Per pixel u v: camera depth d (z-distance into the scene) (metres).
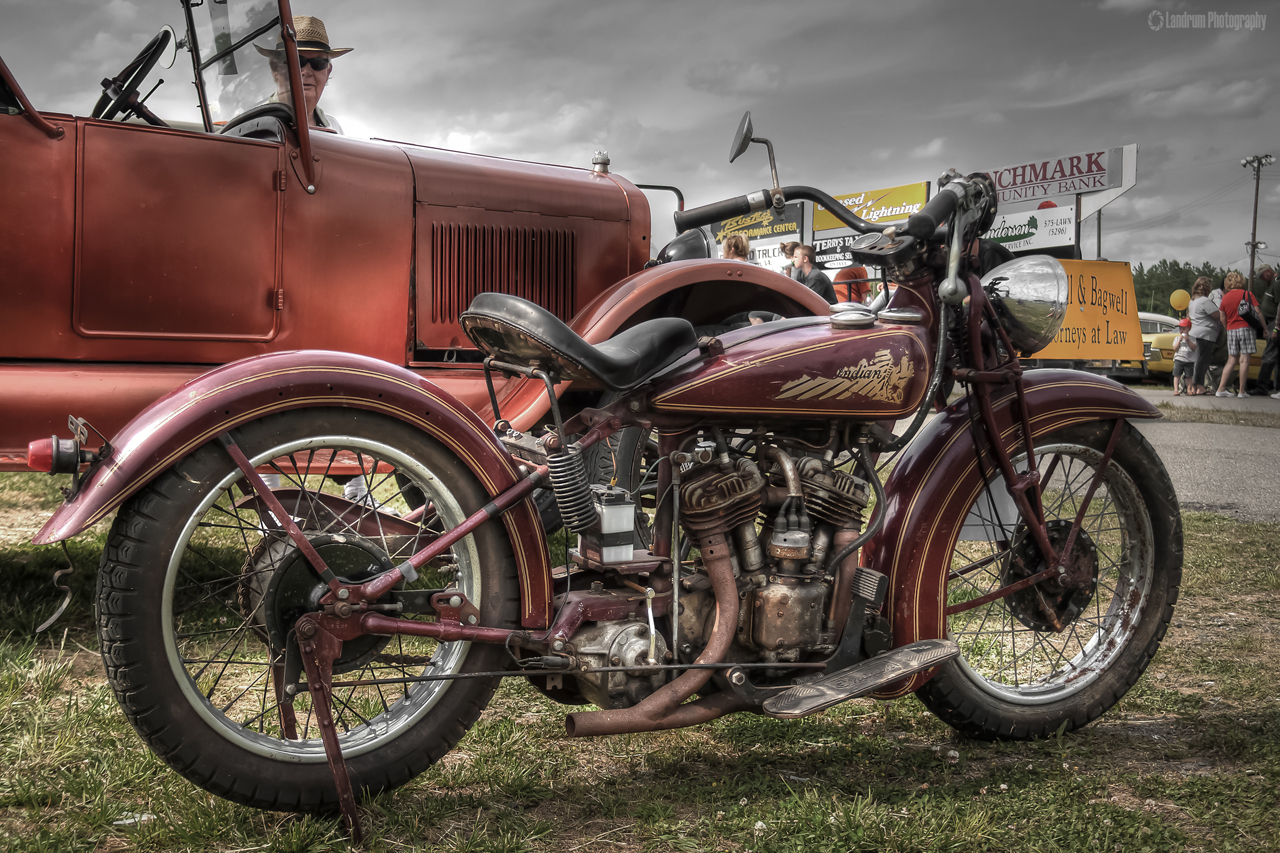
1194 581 4.21
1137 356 11.95
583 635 2.13
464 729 2.08
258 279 3.50
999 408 2.56
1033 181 16.41
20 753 2.21
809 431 2.34
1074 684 2.65
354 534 2.08
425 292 3.84
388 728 2.02
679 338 2.17
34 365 3.16
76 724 2.36
